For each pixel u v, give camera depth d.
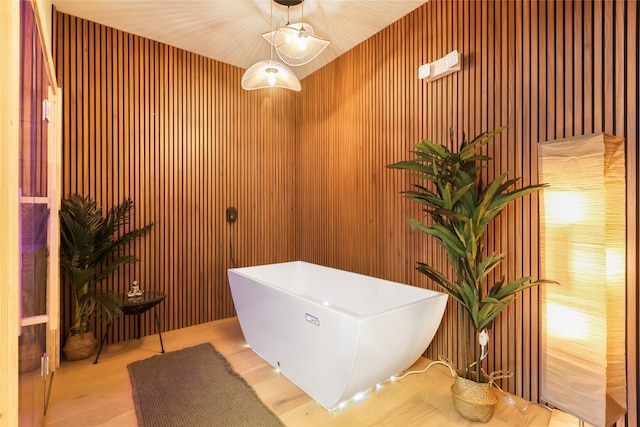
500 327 2.24
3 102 0.83
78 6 2.69
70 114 2.82
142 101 3.19
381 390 2.19
